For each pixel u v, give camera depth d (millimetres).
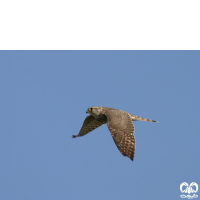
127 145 14977
